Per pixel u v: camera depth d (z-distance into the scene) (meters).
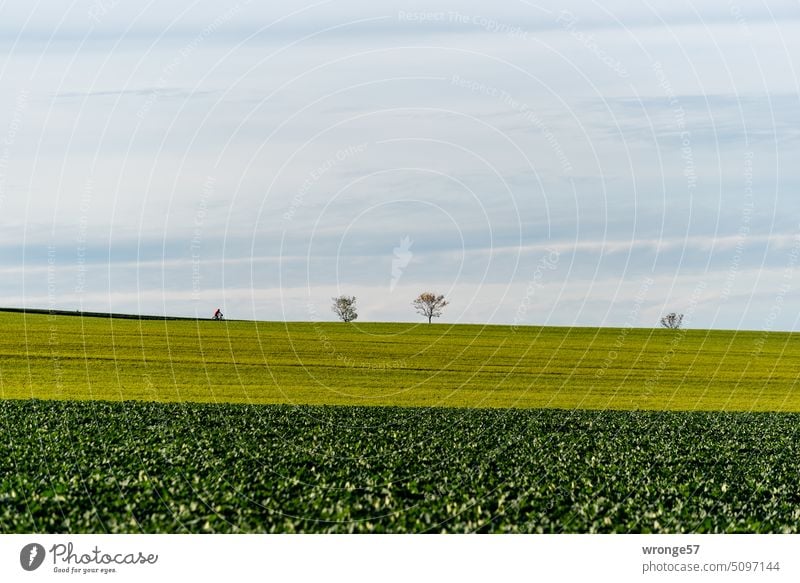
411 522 16.47
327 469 21.20
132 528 15.80
